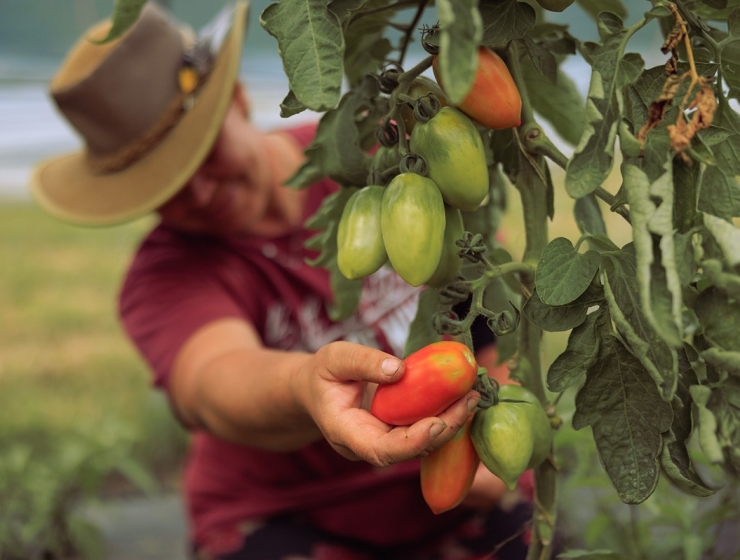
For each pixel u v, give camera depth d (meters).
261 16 0.62
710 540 1.32
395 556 1.65
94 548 2.42
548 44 0.82
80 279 4.93
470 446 0.76
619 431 0.69
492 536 1.58
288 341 1.62
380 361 0.71
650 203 0.57
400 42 0.86
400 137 0.73
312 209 1.65
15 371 3.63
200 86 1.48
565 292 0.66
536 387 0.83
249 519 1.64
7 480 2.41
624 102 0.66
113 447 2.53
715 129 0.64
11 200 6.97
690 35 0.68
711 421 0.60
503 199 1.00
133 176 1.47
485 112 0.70
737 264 0.57
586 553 0.90
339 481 1.61
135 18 0.73
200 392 1.26
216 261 1.56
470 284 0.74
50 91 1.51
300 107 0.68
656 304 0.56
